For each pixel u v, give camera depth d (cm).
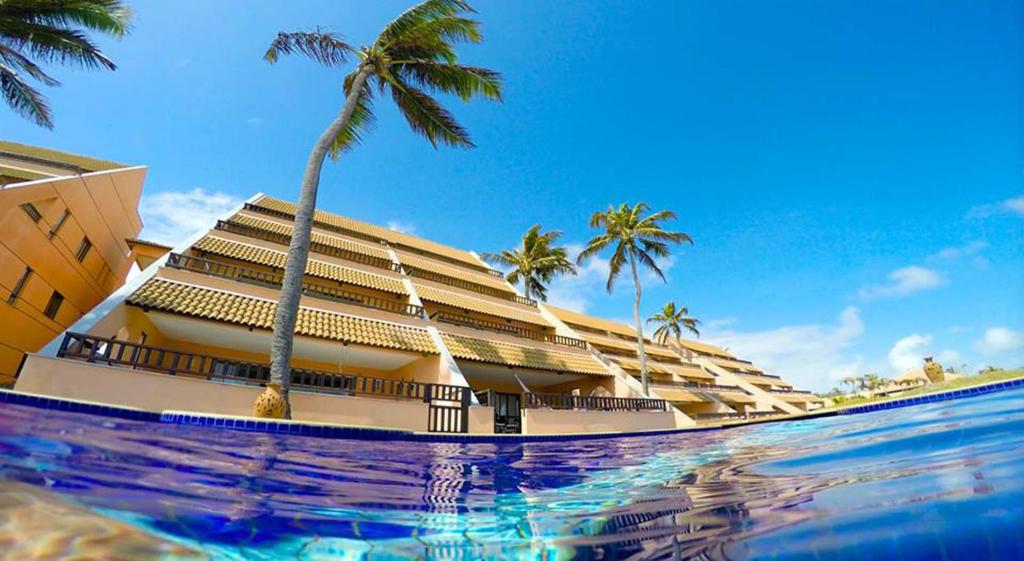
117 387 853
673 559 247
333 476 469
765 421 1798
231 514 295
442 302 2305
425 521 339
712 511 347
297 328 1396
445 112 1570
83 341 860
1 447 343
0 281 1334
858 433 878
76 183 1666
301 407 1045
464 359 1775
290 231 2194
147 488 308
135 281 1213
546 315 3023
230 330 1384
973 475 359
